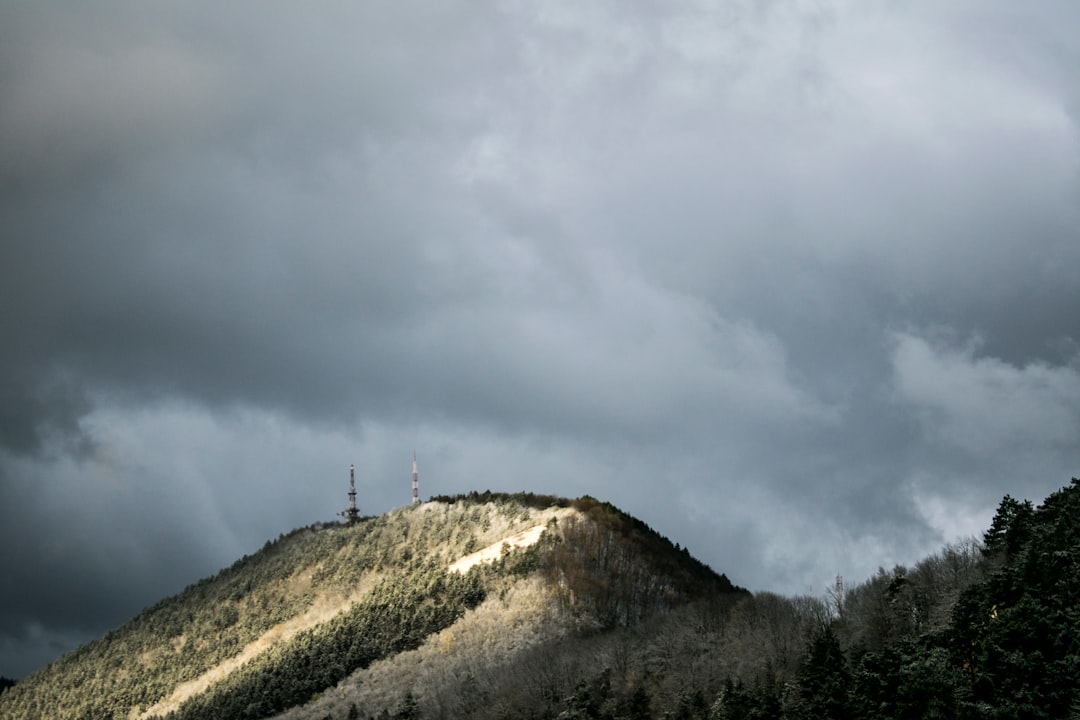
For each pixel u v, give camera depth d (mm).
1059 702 146875
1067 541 175250
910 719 153250
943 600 192000
